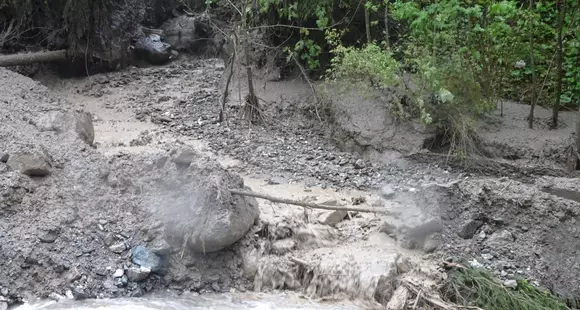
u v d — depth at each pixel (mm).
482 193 7770
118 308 6492
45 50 13492
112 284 6801
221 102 10844
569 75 10570
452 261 7273
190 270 7055
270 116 10938
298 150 9898
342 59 10172
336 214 7844
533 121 9930
